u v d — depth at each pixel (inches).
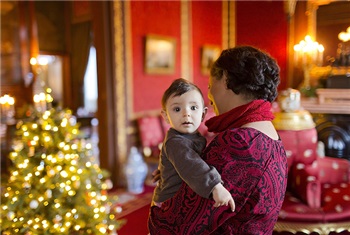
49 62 437.7
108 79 211.2
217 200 39.6
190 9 285.4
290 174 128.8
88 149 125.2
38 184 108.3
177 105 49.9
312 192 115.7
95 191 122.9
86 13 405.7
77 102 434.3
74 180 112.4
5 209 105.9
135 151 207.9
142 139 223.1
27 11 390.0
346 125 225.9
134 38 227.0
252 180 41.5
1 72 375.9
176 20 269.0
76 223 112.8
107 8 208.4
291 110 130.6
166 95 51.5
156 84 250.1
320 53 270.4
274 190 42.9
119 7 213.2
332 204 115.2
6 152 250.8
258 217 42.3
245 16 326.0
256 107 44.9
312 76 271.7
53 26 416.5
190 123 49.3
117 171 215.2
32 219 106.0
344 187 126.7
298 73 294.0
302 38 289.3
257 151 42.2
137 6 228.2
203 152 46.0
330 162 139.3
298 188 121.6
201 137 51.1
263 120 45.4
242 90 45.0
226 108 47.5
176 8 268.1
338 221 111.5
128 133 223.3
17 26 387.2
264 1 313.9
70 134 117.4
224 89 46.9
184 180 43.8
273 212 43.6
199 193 41.4
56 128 113.0
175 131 49.9
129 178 202.5
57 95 441.4
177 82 51.8
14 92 384.8
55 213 108.0
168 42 257.9
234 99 46.4
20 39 388.8
